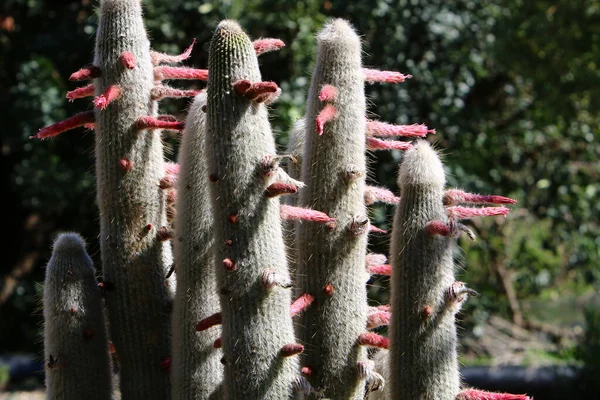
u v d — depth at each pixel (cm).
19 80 1151
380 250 693
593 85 1020
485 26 1047
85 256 346
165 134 448
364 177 340
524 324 1141
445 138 1035
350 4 984
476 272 1119
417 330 319
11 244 1351
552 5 1027
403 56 995
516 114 1114
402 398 322
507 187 1083
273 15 975
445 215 321
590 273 1134
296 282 340
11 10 1246
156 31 999
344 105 329
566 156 1111
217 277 317
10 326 1267
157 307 353
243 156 309
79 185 1094
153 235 351
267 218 312
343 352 334
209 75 313
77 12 1204
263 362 312
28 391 1074
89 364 342
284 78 1005
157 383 355
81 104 1130
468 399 320
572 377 961
